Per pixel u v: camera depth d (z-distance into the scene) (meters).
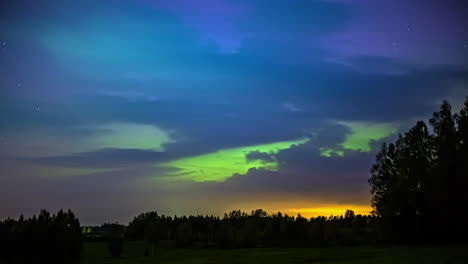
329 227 106.81
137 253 93.50
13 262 54.12
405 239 72.75
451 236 67.06
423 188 71.06
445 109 65.75
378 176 81.81
